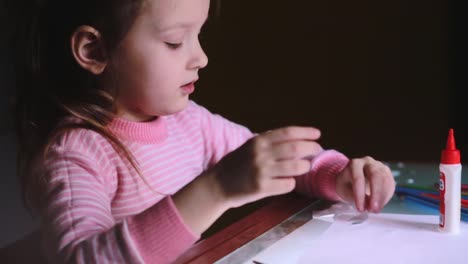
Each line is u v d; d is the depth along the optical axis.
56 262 0.55
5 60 1.18
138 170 0.75
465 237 0.60
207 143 0.98
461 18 1.62
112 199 0.77
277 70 1.80
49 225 0.59
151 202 0.79
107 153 0.75
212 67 1.80
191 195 0.51
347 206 0.71
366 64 1.73
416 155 1.37
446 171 0.61
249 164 0.48
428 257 0.54
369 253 0.56
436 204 0.70
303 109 1.77
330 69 1.75
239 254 0.56
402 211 0.69
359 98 1.74
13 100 1.16
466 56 1.63
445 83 1.67
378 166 0.74
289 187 0.49
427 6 1.65
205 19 0.70
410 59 1.69
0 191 1.19
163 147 0.84
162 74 0.68
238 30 1.80
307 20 1.76
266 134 0.50
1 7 1.13
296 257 0.55
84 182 0.65
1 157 1.24
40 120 0.77
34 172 0.67
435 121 1.66
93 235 0.55
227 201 0.50
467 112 1.64
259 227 0.64
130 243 0.52
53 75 0.78
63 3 0.73
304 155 0.48
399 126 1.66
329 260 0.54
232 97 1.82
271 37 1.79
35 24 0.80
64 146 0.69
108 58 0.69
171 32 0.66
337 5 1.72
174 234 0.52
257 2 1.78
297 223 0.65
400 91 1.71
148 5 0.64
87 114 0.74
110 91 0.73
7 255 0.73
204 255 0.56
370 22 1.71
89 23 0.69
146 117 0.82
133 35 0.66
